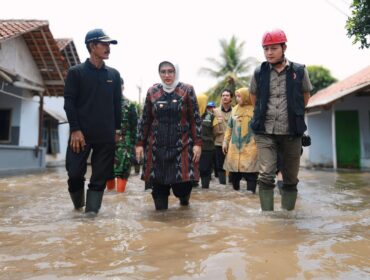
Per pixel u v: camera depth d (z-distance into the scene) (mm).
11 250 2191
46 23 10727
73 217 3312
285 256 2008
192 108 3752
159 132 3713
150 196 4793
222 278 1726
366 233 2551
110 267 1887
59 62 11930
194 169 3707
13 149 10602
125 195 4898
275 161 3562
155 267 1879
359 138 14062
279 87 3477
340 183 7176
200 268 1852
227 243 2281
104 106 3643
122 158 5305
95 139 3602
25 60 11422
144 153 3830
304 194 5266
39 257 2057
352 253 2066
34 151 11875
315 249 2137
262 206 3564
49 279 1732
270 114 3494
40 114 12539
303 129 3439
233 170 5559
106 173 3662
